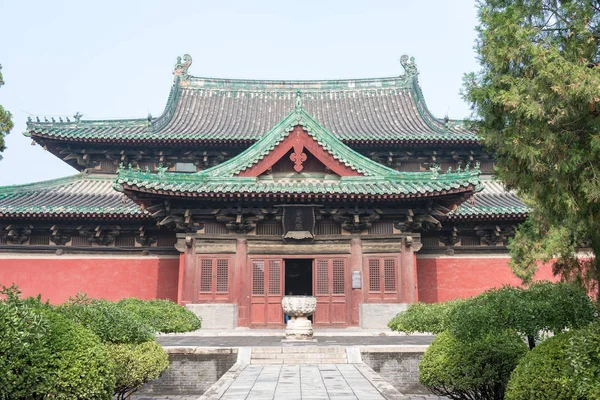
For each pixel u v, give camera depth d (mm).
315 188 28594
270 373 18812
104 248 33438
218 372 21312
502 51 12039
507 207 31516
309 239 30453
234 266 30531
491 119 13039
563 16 12070
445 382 15680
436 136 36062
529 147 11547
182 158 38062
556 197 11820
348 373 18750
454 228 32969
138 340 17062
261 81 46500
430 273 33438
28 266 32844
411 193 27859
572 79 10695
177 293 33156
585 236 16125
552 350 11469
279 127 30875
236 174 29891
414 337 26719
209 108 44000
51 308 14336
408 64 45969
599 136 10648
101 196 35125
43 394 11492
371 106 44312
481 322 13742
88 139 35719
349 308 30109
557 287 14172
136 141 36062
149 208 30172
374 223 30938
